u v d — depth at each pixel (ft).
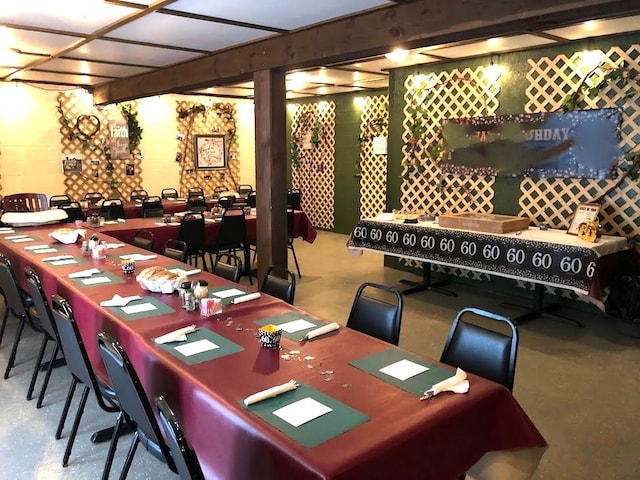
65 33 12.99
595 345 12.22
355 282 17.92
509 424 5.51
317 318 7.73
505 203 16.26
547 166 14.94
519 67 15.43
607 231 13.99
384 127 24.57
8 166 23.02
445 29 9.68
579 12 8.22
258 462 4.61
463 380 5.55
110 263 11.20
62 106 24.06
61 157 24.35
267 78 13.88
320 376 5.73
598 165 13.89
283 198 14.76
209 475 5.31
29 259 11.50
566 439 8.23
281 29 12.62
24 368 10.85
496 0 8.90
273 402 5.10
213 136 29.37
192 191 26.78
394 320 7.61
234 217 17.44
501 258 13.67
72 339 6.88
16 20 11.79
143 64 17.63
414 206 19.08
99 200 23.65
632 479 7.23
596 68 13.71
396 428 4.63
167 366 6.00
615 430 8.51
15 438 8.24
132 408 5.76
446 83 17.39
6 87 22.43
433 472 4.82
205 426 5.33
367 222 17.06
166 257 12.01
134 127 26.21
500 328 13.35
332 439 4.44
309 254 22.67
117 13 11.19
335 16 11.44
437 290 16.78
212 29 12.60
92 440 8.16
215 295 8.78
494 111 16.21
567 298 14.96
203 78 16.31
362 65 18.28
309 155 29.25
